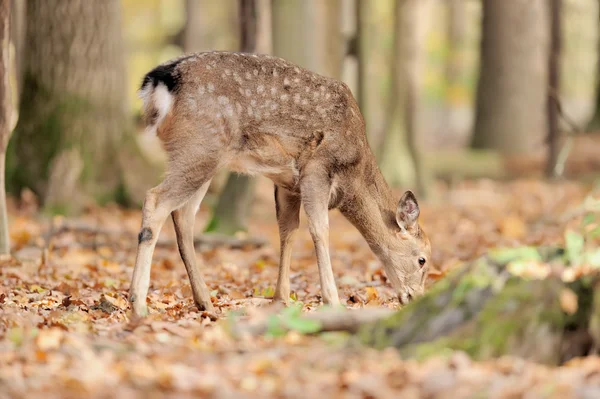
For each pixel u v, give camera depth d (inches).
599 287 277.7
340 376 264.4
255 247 644.7
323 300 412.2
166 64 402.0
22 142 790.5
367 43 1027.9
